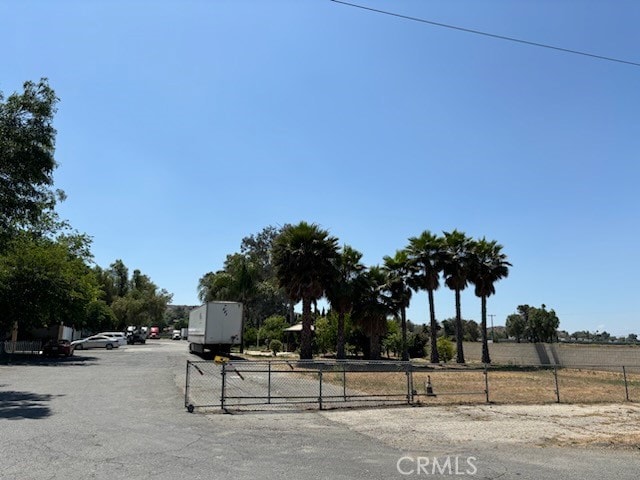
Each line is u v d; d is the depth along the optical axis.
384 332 41.72
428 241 44.97
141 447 8.57
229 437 9.72
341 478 7.09
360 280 40.56
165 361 31.69
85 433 9.55
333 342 47.06
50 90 20.17
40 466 7.20
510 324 84.88
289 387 18.58
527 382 25.17
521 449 9.52
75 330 62.94
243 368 27.17
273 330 61.69
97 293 45.50
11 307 32.38
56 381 19.11
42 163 19.83
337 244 36.44
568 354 43.62
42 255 34.03
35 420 10.81
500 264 46.09
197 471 7.20
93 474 6.88
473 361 50.44
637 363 38.12
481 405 15.26
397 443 9.74
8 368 25.17
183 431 10.12
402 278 44.00
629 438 10.80
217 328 37.97
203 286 73.44
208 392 16.34
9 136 19.16
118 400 14.12
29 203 20.05
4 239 21.22
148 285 97.62
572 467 8.18
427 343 53.59
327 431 10.74
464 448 9.46
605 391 21.50
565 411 14.65
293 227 36.56
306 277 34.97
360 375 24.91
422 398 16.56
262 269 75.31
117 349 50.81
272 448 8.90
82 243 44.16
